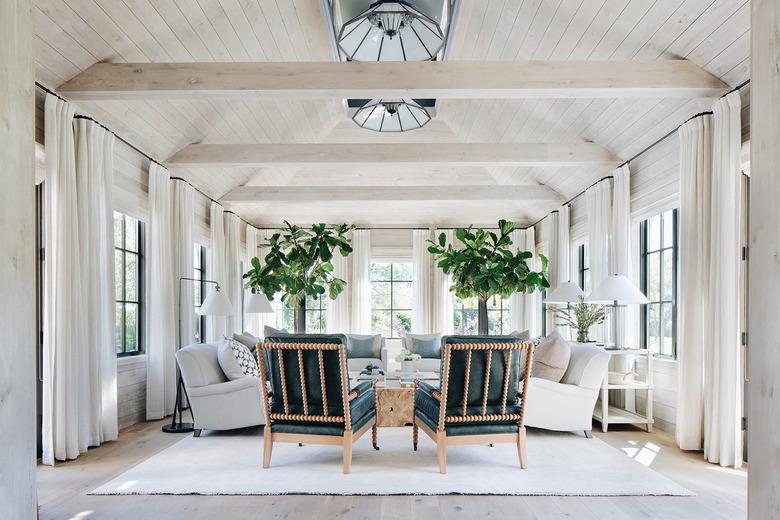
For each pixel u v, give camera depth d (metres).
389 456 4.01
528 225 10.03
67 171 4.08
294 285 7.79
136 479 3.48
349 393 3.68
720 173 3.91
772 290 1.36
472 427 3.65
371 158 6.19
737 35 3.56
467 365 3.57
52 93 4.02
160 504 3.06
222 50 5.01
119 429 5.02
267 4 4.90
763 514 1.37
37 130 3.95
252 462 3.86
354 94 4.23
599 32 4.28
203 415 4.66
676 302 5.04
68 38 3.73
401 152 6.18
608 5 3.95
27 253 1.53
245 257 9.41
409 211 10.02
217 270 7.66
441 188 7.98
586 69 4.07
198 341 7.54
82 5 3.55
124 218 5.52
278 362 3.66
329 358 3.59
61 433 3.92
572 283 6.16
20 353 1.49
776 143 1.36
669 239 5.21
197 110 5.59
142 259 5.86
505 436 3.70
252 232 9.57
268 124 7.08
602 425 4.97
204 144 6.12
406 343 7.97
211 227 7.59
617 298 4.85
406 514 2.91
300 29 5.64
